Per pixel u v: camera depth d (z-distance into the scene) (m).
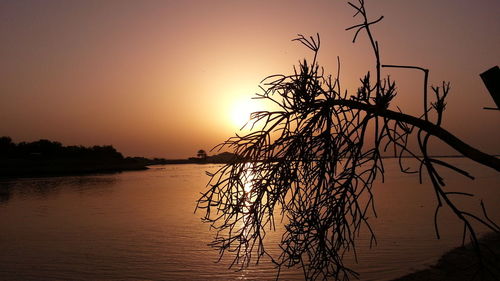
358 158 2.68
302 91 2.78
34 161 148.62
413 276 14.44
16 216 36.94
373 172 2.69
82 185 80.50
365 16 2.53
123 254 20.30
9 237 26.17
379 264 16.12
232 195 3.06
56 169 140.88
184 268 17.03
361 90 2.59
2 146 156.00
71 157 167.88
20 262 19.25
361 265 16.05
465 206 36.75
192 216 33.75
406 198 45.69
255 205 3.00
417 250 18.36
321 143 2.87
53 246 23.03
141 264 18.17
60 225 31.28
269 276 14.30
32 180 99.31
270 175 2.98
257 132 3.00
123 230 27.94
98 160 177.12
